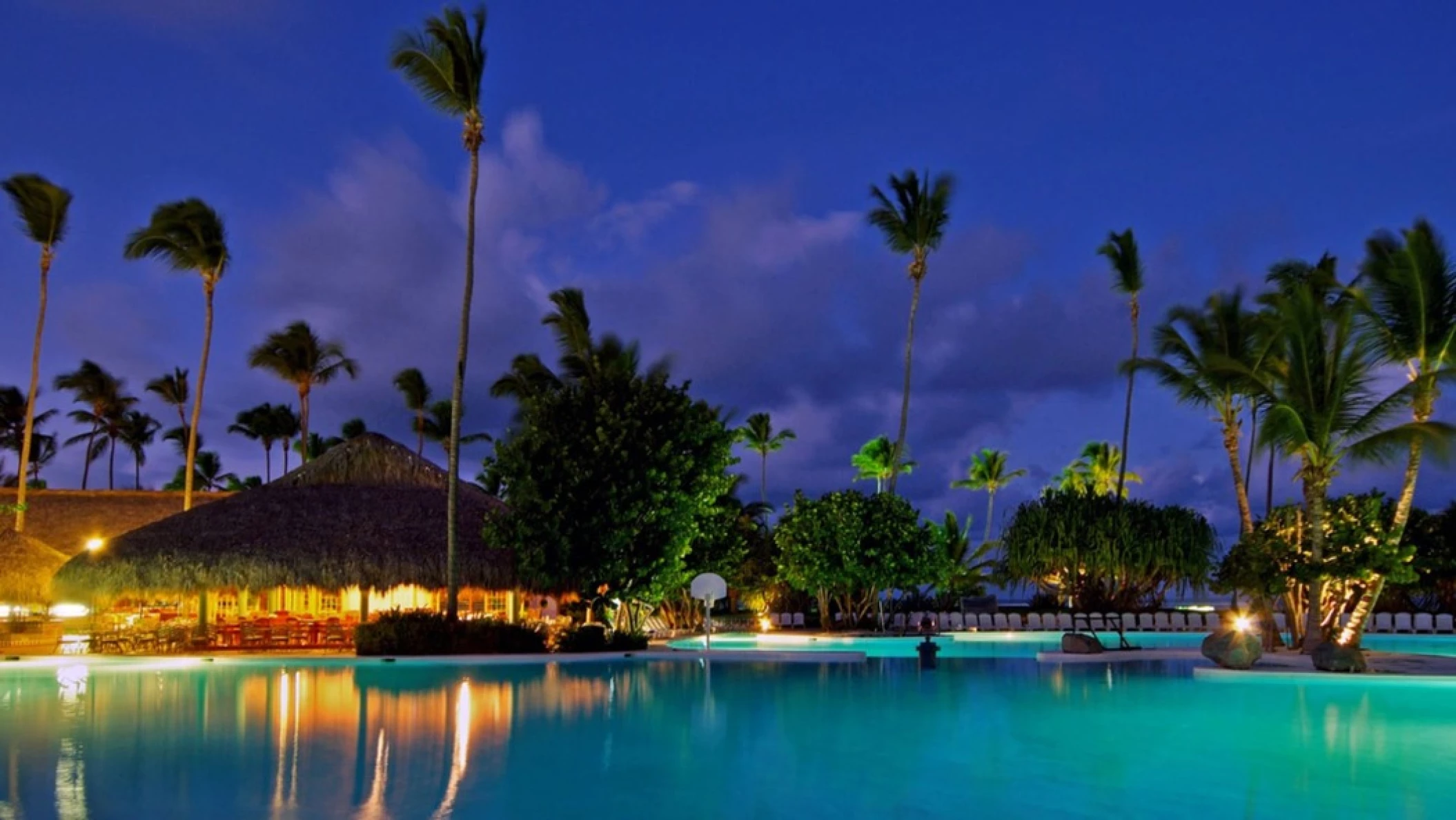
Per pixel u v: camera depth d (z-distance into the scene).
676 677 20.00
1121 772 10.37
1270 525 25.73
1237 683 18.45
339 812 8.55
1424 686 17.62
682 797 9.17
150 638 25.80
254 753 11.16
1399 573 20.97
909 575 35.44
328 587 25.77
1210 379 24.77
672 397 28.38
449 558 26.03
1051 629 36.16
